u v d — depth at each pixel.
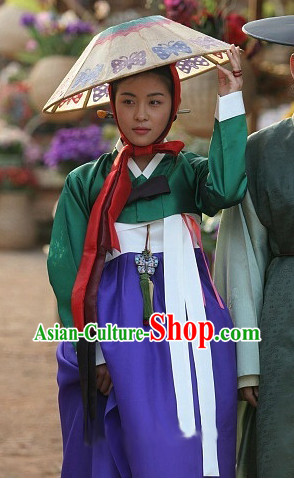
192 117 8.52
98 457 5.19
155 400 5.04
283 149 5.47
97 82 5.13
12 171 20.67
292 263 5.43
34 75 14.78
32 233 21.12
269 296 5.43
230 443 5.22
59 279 5.38
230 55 5.24
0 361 11.35
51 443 8.52
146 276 5.28
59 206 5.48
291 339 5.32
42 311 14.22
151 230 5.36
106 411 5.14
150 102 5.25
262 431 5.33
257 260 5.55
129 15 15.45
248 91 8.67
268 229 5.54
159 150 5.35
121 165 5.33
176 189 5.39
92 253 5.25
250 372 5.35
